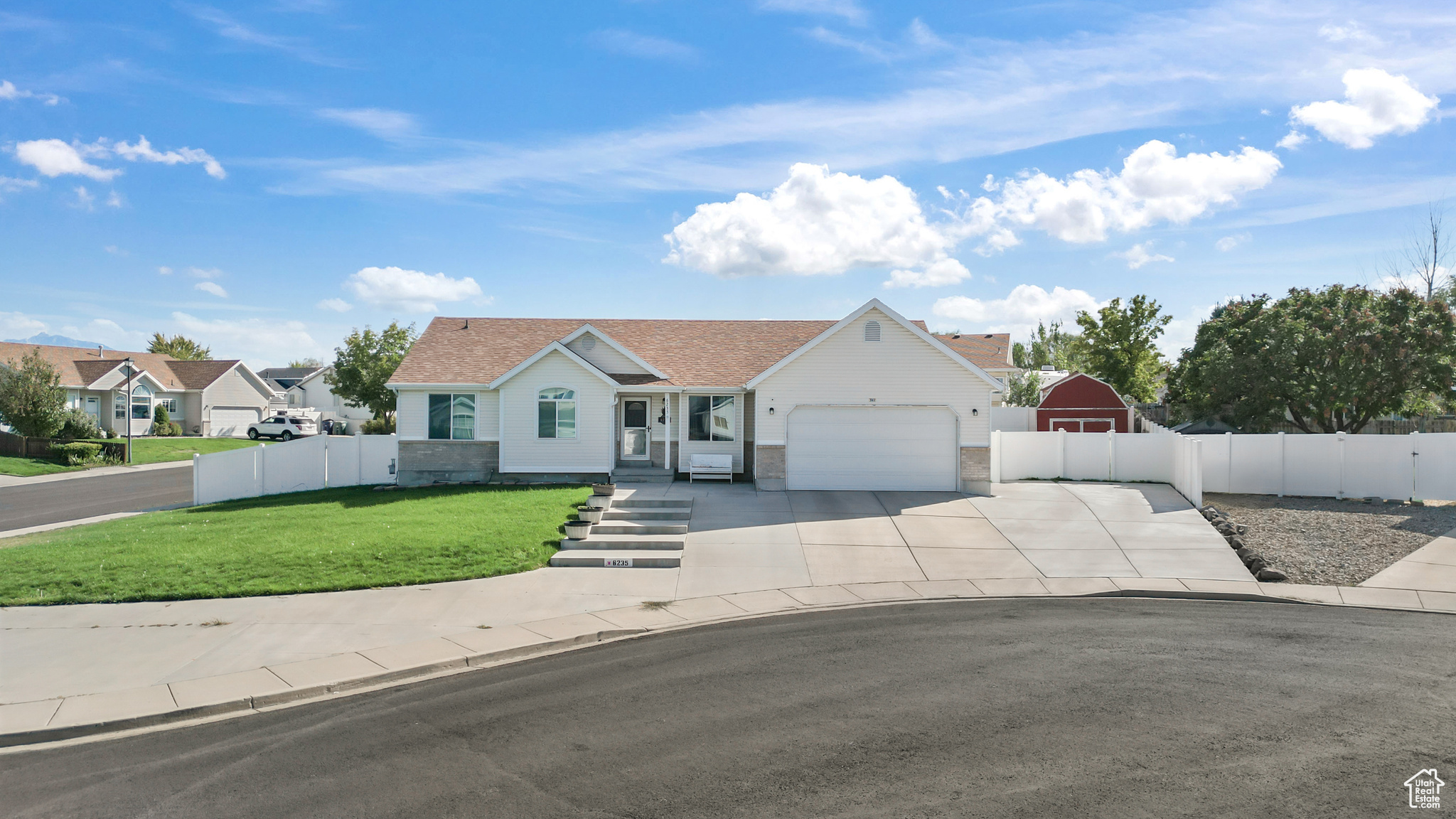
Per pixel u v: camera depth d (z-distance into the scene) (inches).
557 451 937.5
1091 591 511.5
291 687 330.6
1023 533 658.2
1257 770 247.4
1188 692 319.9
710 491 855.7
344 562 537.0
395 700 324.2
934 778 243.3
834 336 871.7
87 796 242.4
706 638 410.9
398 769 257.3
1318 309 1251.8
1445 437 797.2
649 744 274.1
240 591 478.3
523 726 292.8
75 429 1589.6
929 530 666.8
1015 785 238.2
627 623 433.7
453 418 964.0
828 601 487.8
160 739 286.8
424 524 652.1
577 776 248.7
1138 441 960.3
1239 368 1227.2
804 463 871.1
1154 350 1743.4
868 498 806.5
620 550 594.6
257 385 2287.2
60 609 447.2
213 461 904.9
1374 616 450.3
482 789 240.8
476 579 522.0
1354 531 658.8
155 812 230.5
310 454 1016.2
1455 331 1122.0
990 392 860.6
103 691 326.3
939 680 337.4
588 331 973.8
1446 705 303.4
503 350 1035.3
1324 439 850.8
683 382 962.1
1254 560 562.3
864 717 295.7
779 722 292.7
